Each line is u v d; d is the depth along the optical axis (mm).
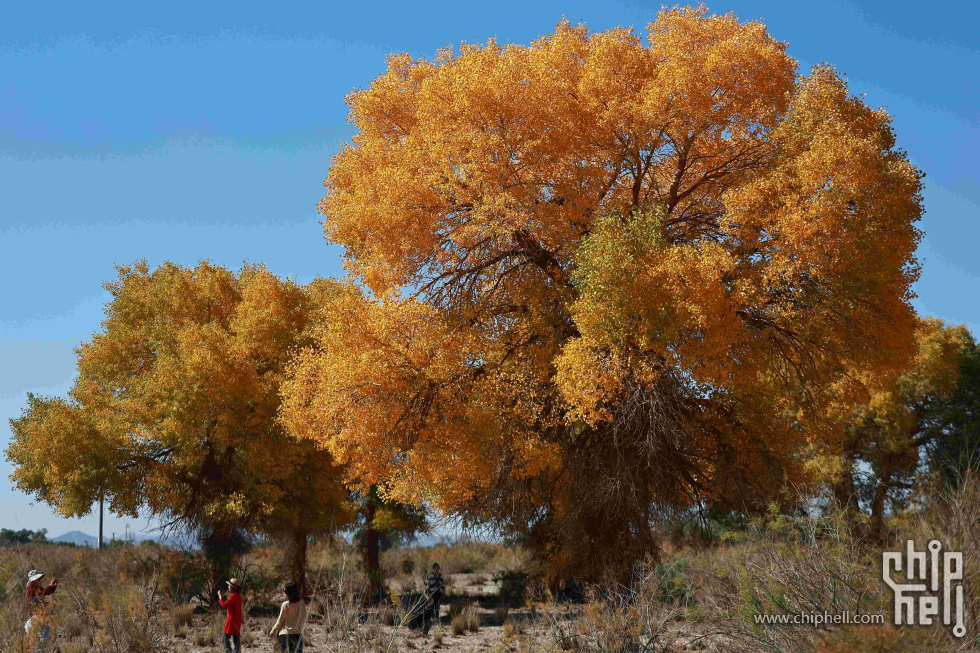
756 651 7430
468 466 17250
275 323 24812
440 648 13500
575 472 18469
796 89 17438
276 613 20344
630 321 15078
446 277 20125
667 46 17906
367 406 17109
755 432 19219
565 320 18844
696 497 19344
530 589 19344
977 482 6945
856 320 16422
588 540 18531
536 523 21234
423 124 18234
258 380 24125
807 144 16375
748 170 18984
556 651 10180
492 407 17500
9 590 14117
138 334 26703
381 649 9602
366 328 17281
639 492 17344
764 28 18172
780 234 15438
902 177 15305
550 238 18234
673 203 19625
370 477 17859
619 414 17156
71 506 22812
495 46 19156
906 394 30562
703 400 19031
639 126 17859
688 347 15266
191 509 24812
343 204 20172
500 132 17609
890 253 15250
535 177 17984
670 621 9992
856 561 7359
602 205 19078
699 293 14625
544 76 17859
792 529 7969
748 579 7598
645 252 15258
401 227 17594
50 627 11648
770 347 17688
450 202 18156
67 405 24266
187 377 23156
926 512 7234
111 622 13031
